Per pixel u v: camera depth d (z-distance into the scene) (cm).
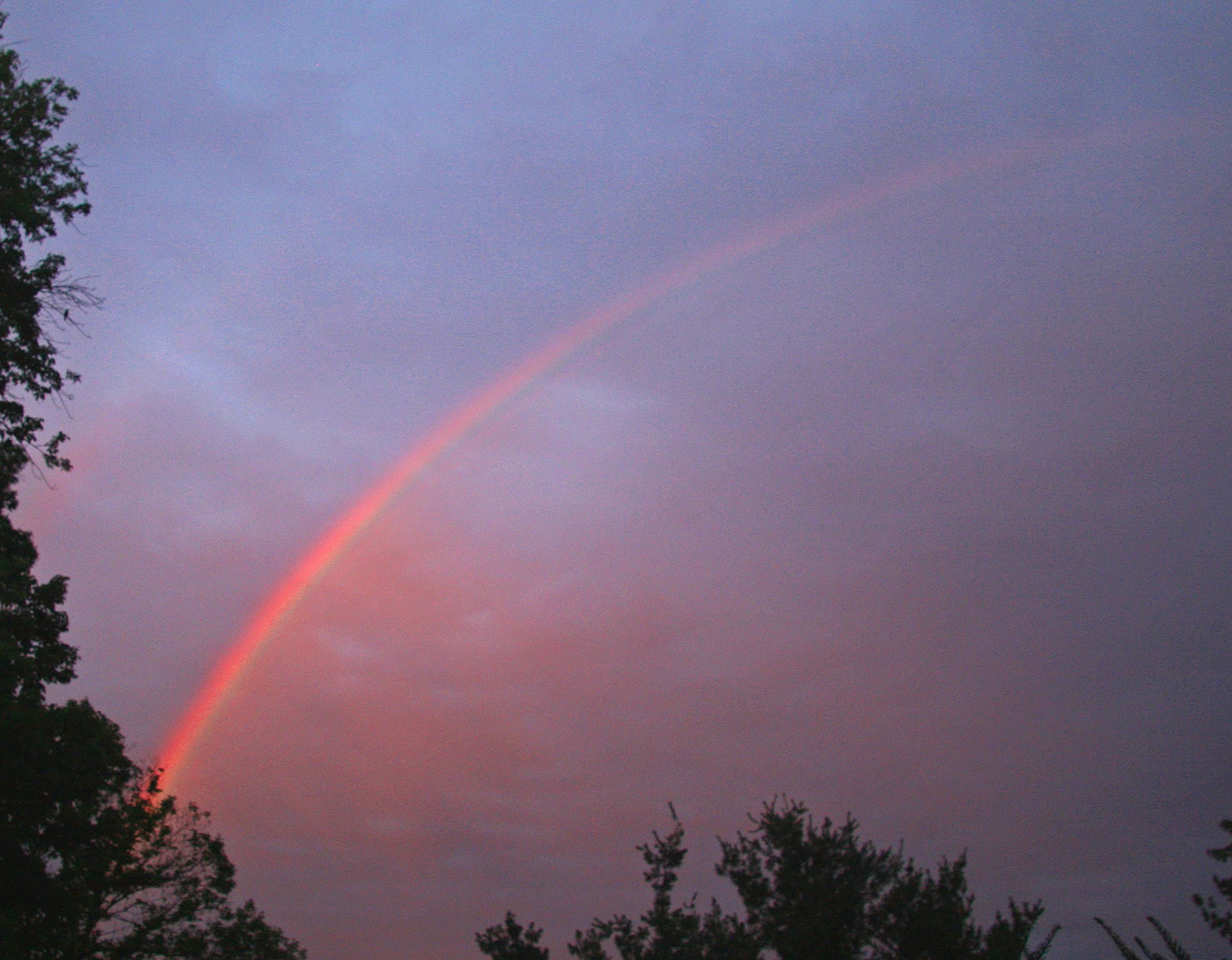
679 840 2598
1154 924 1267
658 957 2462
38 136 2383
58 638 2562
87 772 2370
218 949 3444
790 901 2455
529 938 2606
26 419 2408
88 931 3119
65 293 2380
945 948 2361
